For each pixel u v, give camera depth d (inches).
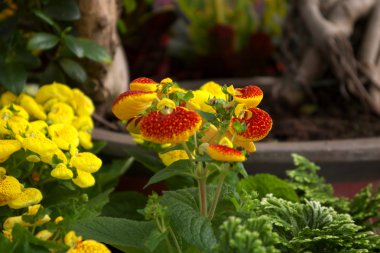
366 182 34.4
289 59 41.9
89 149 31.8
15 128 26.7
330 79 42.1
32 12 34.7
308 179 31.6
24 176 27.2
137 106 22.8
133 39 51.5
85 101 32.4
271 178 29.6
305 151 33.2
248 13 54.3
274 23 55.6
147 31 52.4
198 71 53.1
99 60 34.6
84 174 26.4
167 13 52.7
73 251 21.9
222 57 52.6
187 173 23.3
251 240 21.0
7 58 34.0
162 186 33.9
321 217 27.0
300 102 41.5
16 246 22.1
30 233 22.1
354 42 41.5
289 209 27.0
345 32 40.1
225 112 23.1
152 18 52.4
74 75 35.3
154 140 21.9
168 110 22.2
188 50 54.7
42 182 27.5
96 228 24.1
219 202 25.0
